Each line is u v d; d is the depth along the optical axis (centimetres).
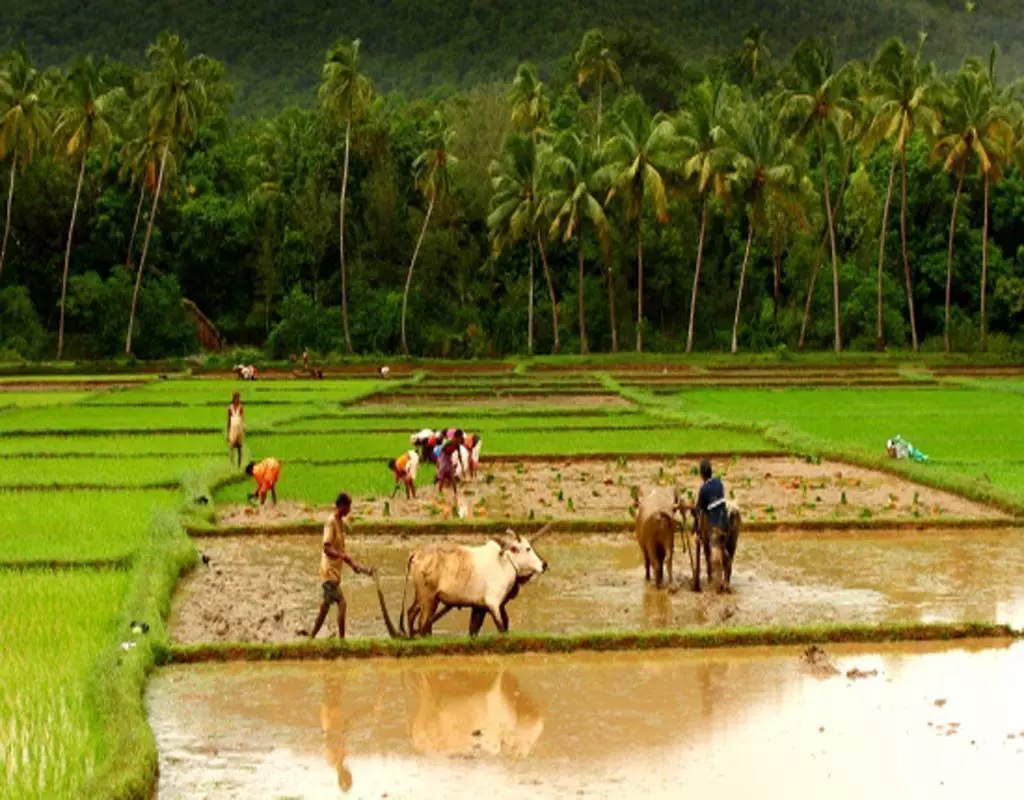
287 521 2312
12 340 6950
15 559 1900
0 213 7550
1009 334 7850
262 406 4594
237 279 8188
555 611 1717
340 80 7000
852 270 7744
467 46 15125
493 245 7519
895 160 7306
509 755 1188
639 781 1125
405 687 1397
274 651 1488
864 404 4675
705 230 7769
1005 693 1365
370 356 7112
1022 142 6812
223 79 10250
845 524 2267
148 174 7025
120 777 1071
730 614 1684
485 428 3838
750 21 16100
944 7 19000
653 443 3469
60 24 16888
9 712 1251
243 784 1127
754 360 6688
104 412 4350
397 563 2028
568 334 7869
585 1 15525
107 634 1521
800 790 1107
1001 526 2292
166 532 2091
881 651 1520
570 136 7062
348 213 7994
